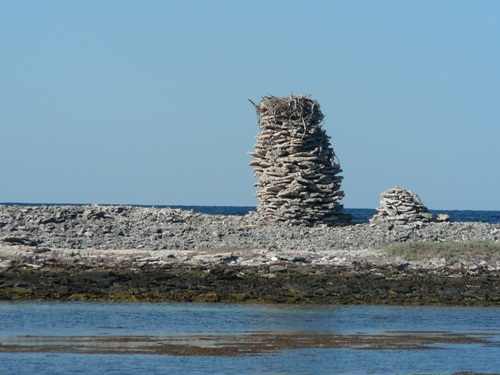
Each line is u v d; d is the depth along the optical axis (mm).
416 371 92625
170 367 90875
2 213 167375
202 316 116688
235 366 91938
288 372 90625
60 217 167375
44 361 91688
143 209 178750
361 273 136625
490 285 135500
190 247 155250
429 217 177375
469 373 92312
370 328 112625
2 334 103125
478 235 168625
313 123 179500
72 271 131875
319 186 175875
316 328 111688
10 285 126500
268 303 127125
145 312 118188
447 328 114000
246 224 172375
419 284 134625
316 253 148250
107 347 98062
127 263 137375
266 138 180875
